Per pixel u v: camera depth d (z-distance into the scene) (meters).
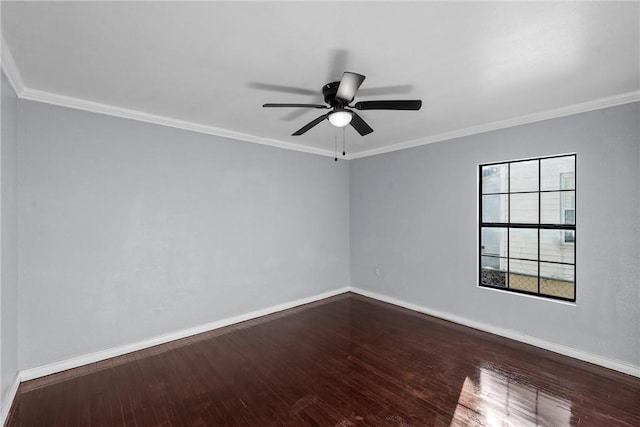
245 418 2.10
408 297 4.43
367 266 5.02
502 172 5.30
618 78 2.32
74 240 2.77
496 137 3.47
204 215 3.62
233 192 3.87
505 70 2.20
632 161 2.62
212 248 3.68
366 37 1.78
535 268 5.10
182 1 1.46
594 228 2.82
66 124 2.72
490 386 2.45
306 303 4.69
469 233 3.73
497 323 3.49
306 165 4.69
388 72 2.22
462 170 3.78
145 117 3.13
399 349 3.12
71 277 2.75
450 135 3.85
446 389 2.41
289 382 2.53
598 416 2.08
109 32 1.73
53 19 1.60
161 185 3.29
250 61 2.07
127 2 1.46
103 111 2.89
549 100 2.78
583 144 2.87
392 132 3.87
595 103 2.76
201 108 2.98
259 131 3.82
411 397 2.31
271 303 4.26
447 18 1.60
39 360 2.60
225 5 1.49
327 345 3.23
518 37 1.78
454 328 3.68
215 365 2.82
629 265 2.64
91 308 2.86
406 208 4.42
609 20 1.61
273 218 4.29
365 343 3.27
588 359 2.84
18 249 2.48
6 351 2.15
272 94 2.63
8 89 2.18
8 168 2.20
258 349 3.14
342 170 5.23
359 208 5.14
